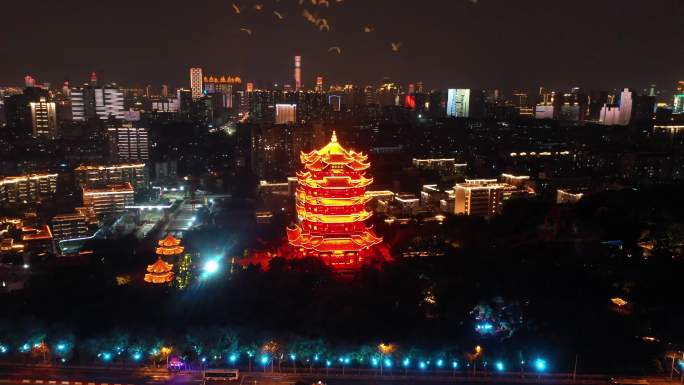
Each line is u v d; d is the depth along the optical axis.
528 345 133.50
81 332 137.75
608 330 136.00
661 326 138.50
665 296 148.25
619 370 128.25
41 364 132.50
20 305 148.88
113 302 149.38
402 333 135.50
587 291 149.38
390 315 140.88
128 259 190.50
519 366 130.38
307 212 184.50
